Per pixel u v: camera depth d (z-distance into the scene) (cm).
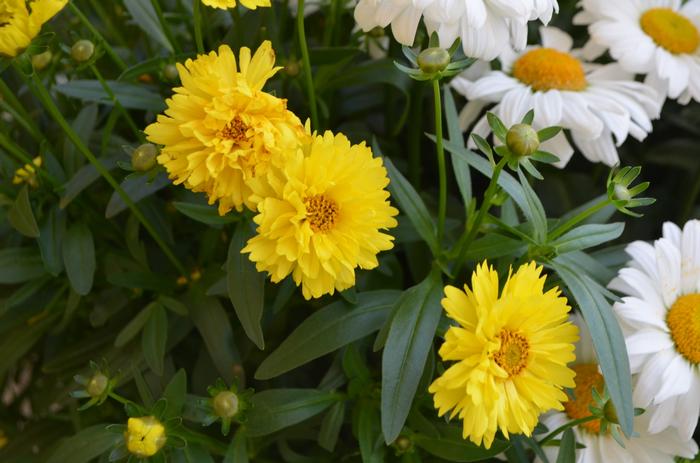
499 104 46
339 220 37
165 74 43
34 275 44
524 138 36
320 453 44
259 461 44
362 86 51
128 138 48
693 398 41
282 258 37
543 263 39
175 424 38
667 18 48
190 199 44
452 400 36
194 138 37
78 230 44
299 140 37
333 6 47
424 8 40
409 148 50
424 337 38
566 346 36
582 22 49
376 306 40
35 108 48
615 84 47
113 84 44
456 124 42
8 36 38
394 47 48
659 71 47
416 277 44
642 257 42
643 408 40
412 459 41
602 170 54
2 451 48
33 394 51
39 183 44
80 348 45
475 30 41
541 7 41
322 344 39
